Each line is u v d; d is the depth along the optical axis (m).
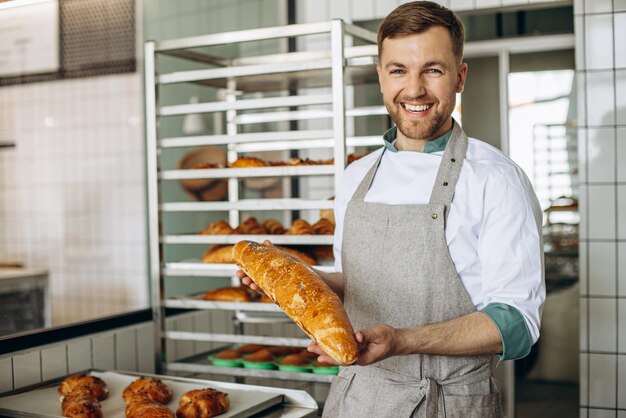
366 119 4.02
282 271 1.49
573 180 4.00
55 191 5.21
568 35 3.83
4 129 5.37
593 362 3.28
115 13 4.85
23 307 4.52
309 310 1.37
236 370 2.41
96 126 5.00
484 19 4.01
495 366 1.67
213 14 4.44
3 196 5.43
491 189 1.54
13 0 2.13
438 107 1.53
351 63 2.33
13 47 5.25
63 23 5.04
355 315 1.68
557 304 4.14
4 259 5.46
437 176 1.60
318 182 4.02
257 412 1.95
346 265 1.71
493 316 1.43
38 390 2.13
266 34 2.31
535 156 4.04
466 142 1.65
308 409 2.01
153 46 2.49
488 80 4.09
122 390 2.14
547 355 4.17
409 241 1.60
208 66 4.38
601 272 3.26
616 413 3.26
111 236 4.98
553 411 4.09
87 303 5.09
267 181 4.16
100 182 5.01
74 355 2.30
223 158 4.51
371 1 3.90
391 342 1.32
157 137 2.52
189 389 2.14
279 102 2.32
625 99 3.20
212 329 3.00
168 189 4.61
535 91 4.01
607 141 3.23
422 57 1.49
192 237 2.48
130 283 4.92
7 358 2.09
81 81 5.03
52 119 5.17
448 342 1.39
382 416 1.60
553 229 4.08
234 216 3.06
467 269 1.57
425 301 1.58
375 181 1.74
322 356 1.33
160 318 2.51
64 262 5.20
